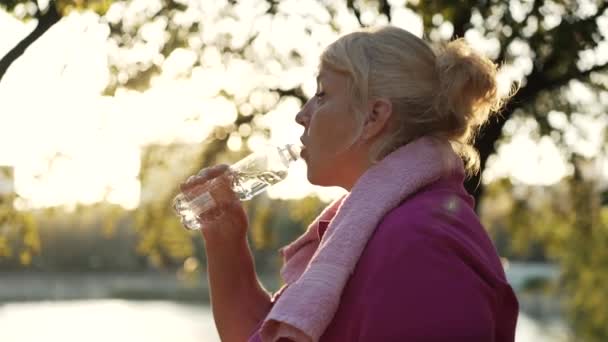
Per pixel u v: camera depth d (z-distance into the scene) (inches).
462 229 78.5
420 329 71.9
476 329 72.1
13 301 2573.8
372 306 74.1
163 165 305.4
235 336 101.7
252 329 101.3
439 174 81.7
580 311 898.1
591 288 782.5
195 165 305.4
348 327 76.6
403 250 74.8
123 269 3575.3
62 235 3348.9
